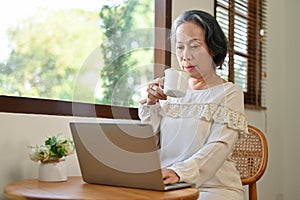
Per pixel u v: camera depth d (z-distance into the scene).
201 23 1.81
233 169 1.86
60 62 2.03
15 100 1.69
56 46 2.02
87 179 1.51
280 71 3.65
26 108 1.72
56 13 2.03
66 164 1.73
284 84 3.70
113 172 1.42
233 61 2.98
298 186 3.58
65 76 2.04
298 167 3.59
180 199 1.26
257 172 2.13
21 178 1.68
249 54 3.25
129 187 1.40
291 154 3.62
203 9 2.66
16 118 1.68
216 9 2.82
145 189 1.37
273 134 3.48
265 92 3.41
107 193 1.30
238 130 1.76
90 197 1.24
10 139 1.65
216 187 1.79
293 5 3.71
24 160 1.69
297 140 3.60
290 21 3.72
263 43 3.42
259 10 3.37
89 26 2.18
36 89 1.91
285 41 3.72
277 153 3.51
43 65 1.95
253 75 3.28
